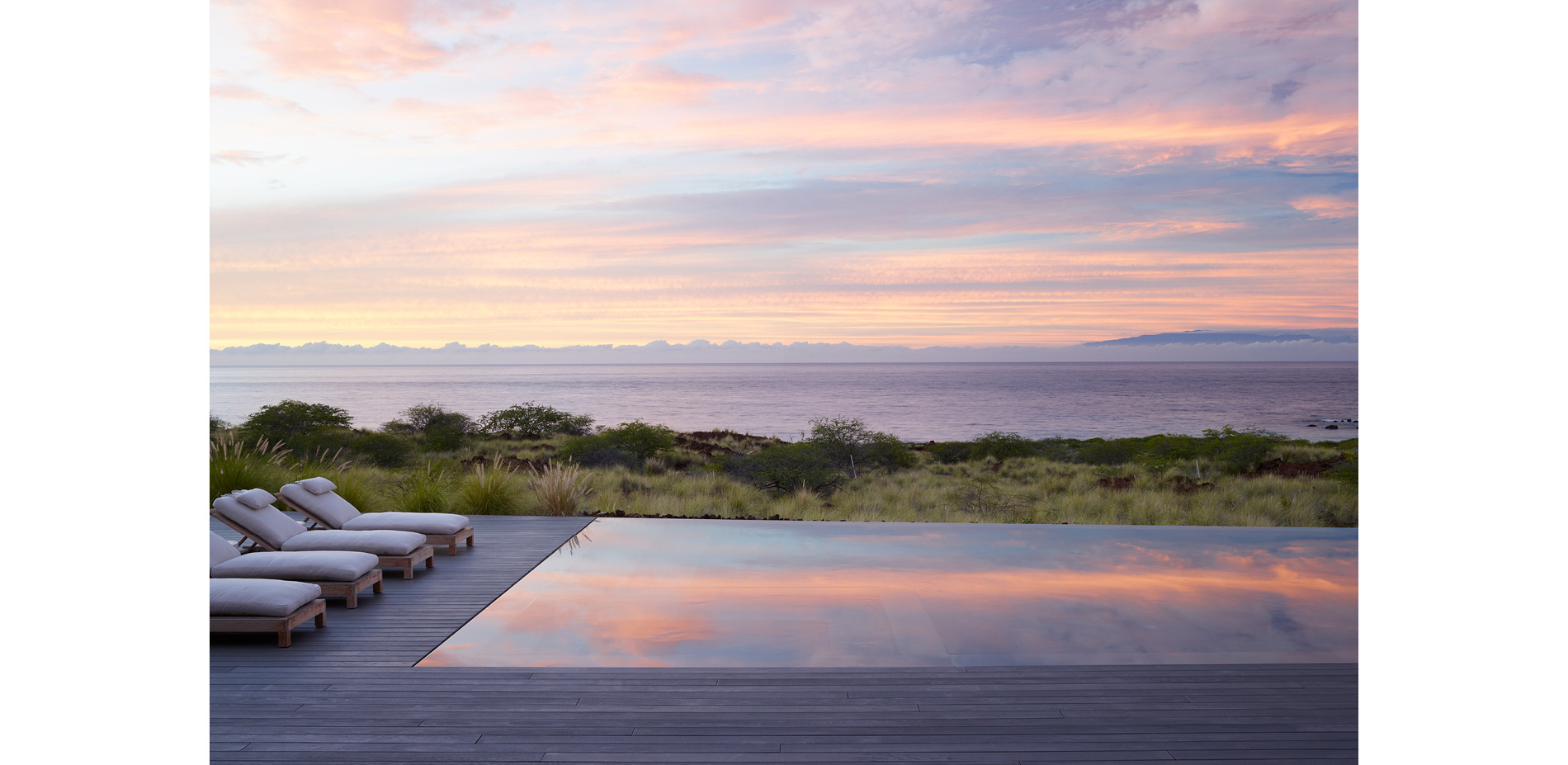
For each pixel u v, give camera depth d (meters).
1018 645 4.27
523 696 3.52
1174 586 5.50
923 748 3.00
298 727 3.19
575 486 8.87
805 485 14.37
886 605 5.03
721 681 3.71
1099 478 15.77
